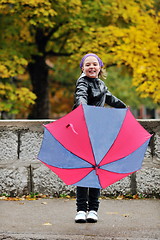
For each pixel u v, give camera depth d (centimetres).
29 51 1594
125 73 1752
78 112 477
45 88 1738
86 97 527
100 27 1455
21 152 733
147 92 1245
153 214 601
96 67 544
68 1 1423
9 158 733
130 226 530
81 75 552
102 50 1410
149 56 1280
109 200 700
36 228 519
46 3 1343
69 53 1650
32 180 728
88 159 458
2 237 488
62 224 539
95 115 477
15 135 734
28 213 604
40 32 1628
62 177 460
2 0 1342
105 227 524
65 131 474
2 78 1488
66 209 631
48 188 726
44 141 480
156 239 476
